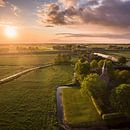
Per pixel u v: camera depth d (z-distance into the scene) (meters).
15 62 185.00
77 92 82.25
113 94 56.47
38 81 107.12
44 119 57.81
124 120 54.25
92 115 58.41
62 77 116.81
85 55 190.62
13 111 63.81
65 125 53.84
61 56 173.25
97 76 67.94
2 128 52.00
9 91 87.44
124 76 73.06
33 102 72.69
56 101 73.81
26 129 51.53
